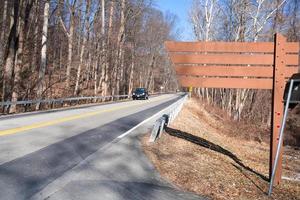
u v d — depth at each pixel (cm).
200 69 1458
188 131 2169
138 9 5394
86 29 4312
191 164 1238
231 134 3359
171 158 1232
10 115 1952
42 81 2806
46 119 1786
